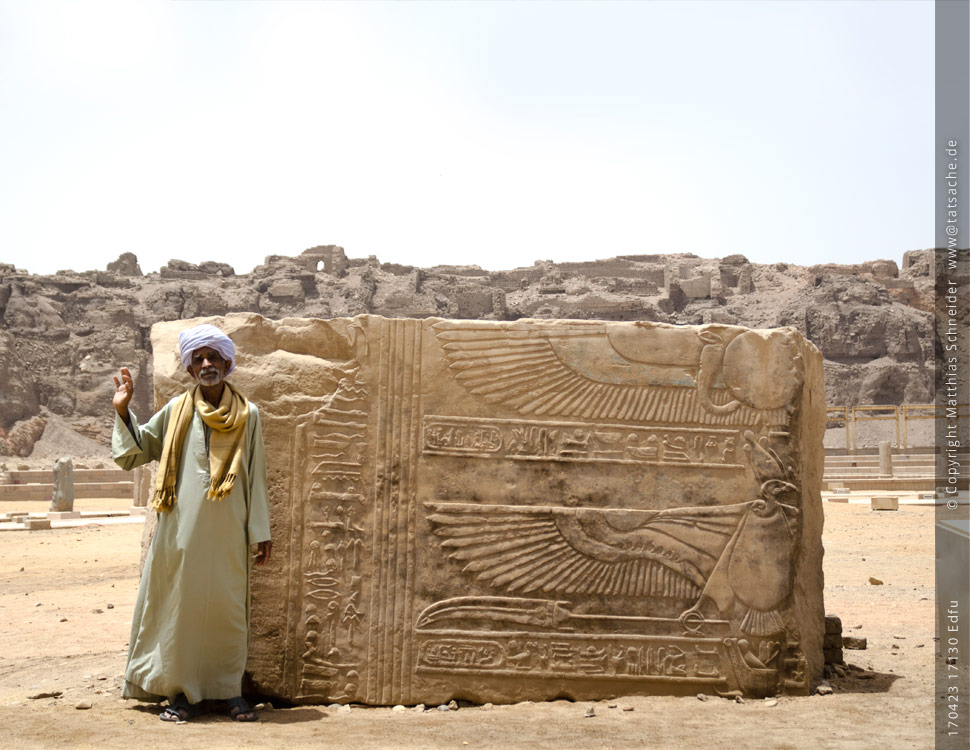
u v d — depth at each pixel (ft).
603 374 19.58
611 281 337.72
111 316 297.74
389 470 19.07
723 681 18.97
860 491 112.47
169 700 17.52
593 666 18.85
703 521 19.33
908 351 309.83
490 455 19.24
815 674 20.63
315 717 17.52
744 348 19.76
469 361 19.40
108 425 270.05
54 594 37.50
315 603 18.69
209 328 17.63
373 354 19.34
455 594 18.88
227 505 17.13
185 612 16.79
